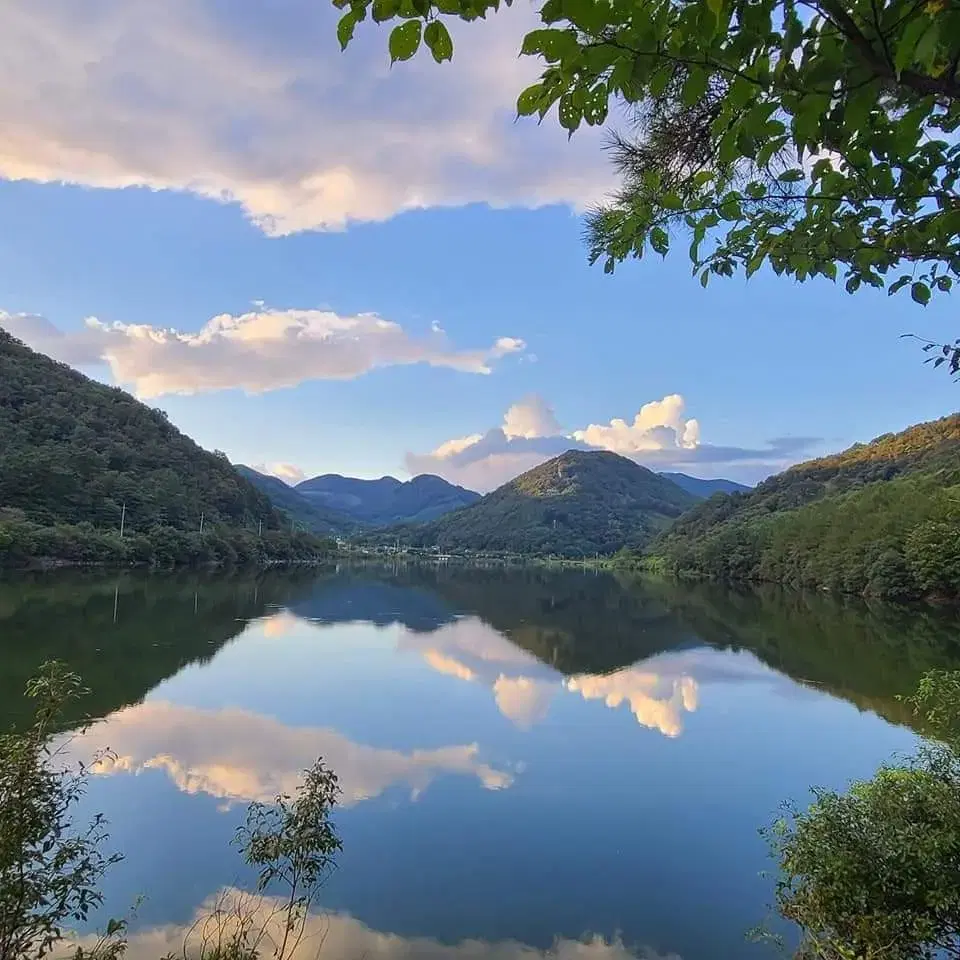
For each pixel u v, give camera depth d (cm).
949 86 177
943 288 312
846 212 297
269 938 698
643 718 1688
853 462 10462
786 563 6625
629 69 192
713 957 686
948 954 476
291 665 2289
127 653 2308
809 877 531
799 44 174
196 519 9006
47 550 5672
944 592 4338
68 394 10119
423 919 748
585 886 825
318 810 573
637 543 16038
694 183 322
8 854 373
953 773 589
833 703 1845
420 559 14925
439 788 1168
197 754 1307
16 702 1565
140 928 702
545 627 3519
